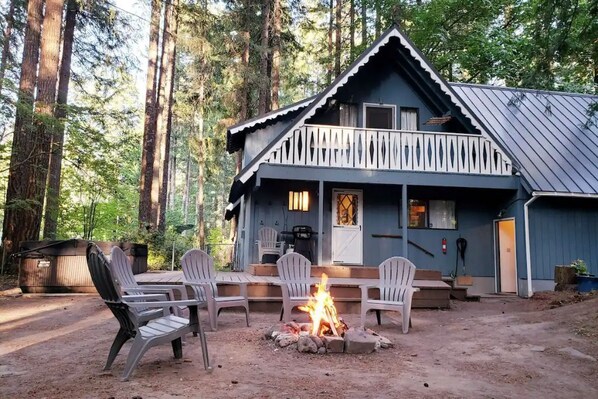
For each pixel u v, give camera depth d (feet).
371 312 27.14
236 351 15.55
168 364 13.46
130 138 41.39
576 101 48.55
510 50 61.05
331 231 38.45
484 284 38.88
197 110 66.64
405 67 39.81
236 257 55.98
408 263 21.63
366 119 39.68
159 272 39.11
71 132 35.04
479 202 40.11
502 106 46.29
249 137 42.96
